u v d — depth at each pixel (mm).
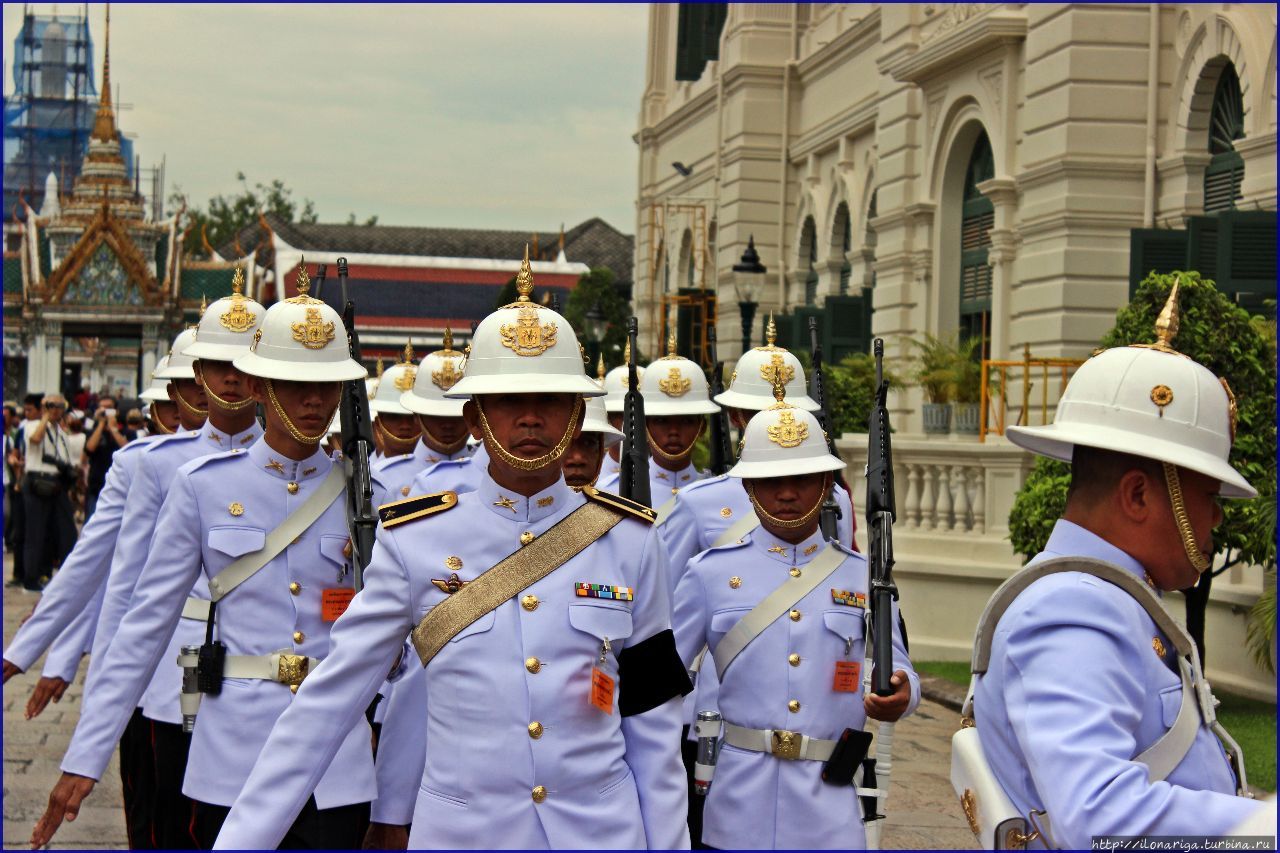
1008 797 3037
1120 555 3098
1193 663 3041
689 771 6023
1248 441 10438
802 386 8156
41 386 43094
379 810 6160
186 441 6289
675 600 5711
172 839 6098
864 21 26516
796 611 5602
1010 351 18000
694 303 30984
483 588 4000
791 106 31219
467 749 3945
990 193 18250
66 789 5230
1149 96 16484
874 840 5660
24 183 73750
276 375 5398
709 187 34125
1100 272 16688
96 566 6859
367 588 4078
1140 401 3100
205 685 5441
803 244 30438
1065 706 2844
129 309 43062
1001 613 3100
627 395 6145
